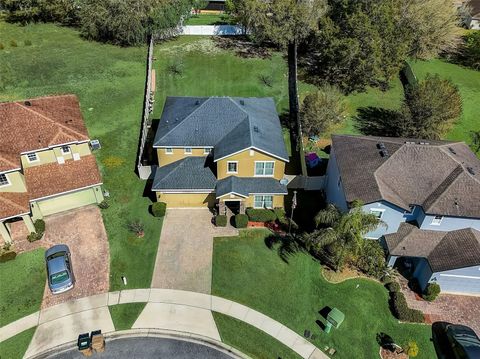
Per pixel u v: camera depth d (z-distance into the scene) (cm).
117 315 2903
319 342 2800
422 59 6412
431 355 2764
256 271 3231
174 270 3209
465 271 2941
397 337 2847
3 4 6881
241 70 5725
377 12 5091
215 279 3162
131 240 3428
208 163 3759
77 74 5434
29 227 3356
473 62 6406
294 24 5609
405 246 3116
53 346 2711
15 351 2677
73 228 3497
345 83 5381
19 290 3022
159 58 5888
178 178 3638
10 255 3197
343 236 2964
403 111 4412
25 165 3550
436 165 3278
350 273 3250
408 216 3228
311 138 4578
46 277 3112
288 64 5912
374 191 3109
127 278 3139
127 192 3866
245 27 6147
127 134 4503
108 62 5738
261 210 3656
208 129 3747
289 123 4806
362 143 3619
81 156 3753
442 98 4300
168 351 2717
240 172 3641
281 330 2861
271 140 3656
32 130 3525
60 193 3462
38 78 5306
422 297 3098
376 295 3105
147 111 4741
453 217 3036
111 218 3612
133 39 6084
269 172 3662
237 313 2950
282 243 3469
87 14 6000
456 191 3083
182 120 3788
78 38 6400
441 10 5838
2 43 6084
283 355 2722
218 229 3569
